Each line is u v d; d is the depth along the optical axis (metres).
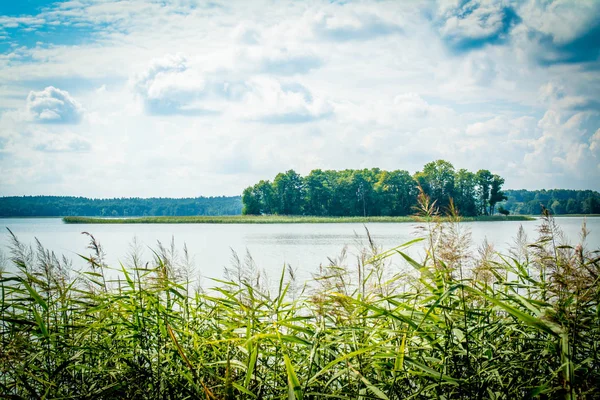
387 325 3.33
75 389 3.21
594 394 2.50
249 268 3.65
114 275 7.37
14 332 3.17
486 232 41.47
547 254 2.99
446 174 115.62
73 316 3.72
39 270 3.50
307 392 2.74
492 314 3.42
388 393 2.86
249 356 2.96
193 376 2.96
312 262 18.75
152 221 98.88
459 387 2.83
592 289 2.67
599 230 25.56
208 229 62.38
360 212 123.56
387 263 3.81
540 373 3.06
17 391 3.25
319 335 2.98
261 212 134.75
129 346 3.61
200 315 3.78
